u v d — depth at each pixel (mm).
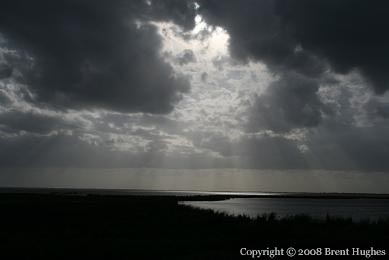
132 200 116188
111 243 27234
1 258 22359
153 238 31000
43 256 22875
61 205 73688
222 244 27781
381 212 98312
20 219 45406
